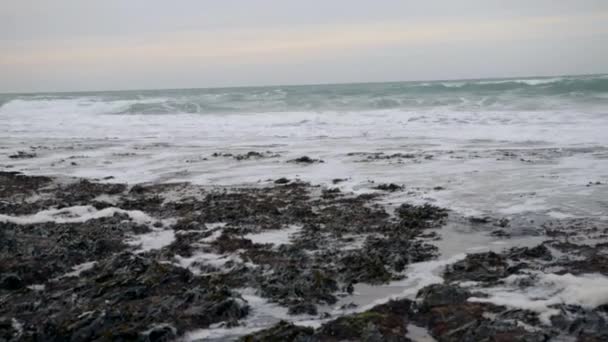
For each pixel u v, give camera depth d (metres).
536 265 7.45
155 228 10.02
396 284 7.01
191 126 29.64
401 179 14.25
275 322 5.96
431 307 6.04
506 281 6.76
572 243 8.48
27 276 7.32
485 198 11.83
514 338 5.19
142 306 6.27
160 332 5.52
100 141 24.66
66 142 24.50
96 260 8.21
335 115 31.00
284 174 15.55
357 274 7.31
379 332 5.47
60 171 17.06
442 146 19.78
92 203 12.05
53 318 5.99
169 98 44.06
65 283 7.19
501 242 8.73
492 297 6.25
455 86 38.47
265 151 20.23
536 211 10.61
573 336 5.23
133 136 26.33
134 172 16.62
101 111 38.78
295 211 10.94
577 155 16.48
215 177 15.44
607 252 7.91
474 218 10.17
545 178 13.60
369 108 33.97
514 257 7.82
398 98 35.28
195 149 21.33
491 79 86.19
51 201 12.36
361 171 15.58
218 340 5.56
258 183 14.37
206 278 7.14
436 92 38.03
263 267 7.67
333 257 8.08
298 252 8.31
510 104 30.48
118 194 13.36
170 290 6.77
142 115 35.72
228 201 12.16
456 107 31.33
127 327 5.65
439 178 14.18
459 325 5.57
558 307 5.75
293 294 6.62
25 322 5.93
